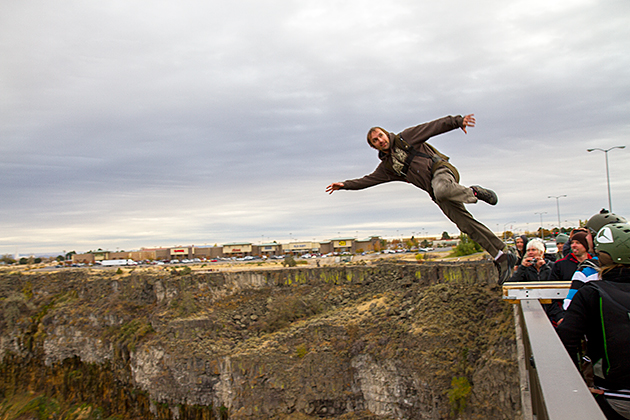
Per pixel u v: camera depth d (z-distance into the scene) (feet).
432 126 17.33
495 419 111.45
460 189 16.08
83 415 212.23
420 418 132.05
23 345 258.57
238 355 169.99
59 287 281.54
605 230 13.07
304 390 155.22
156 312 210.79
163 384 182.70
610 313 11.73
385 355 144.05
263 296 214.90
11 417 225.97
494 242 17.34
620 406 11.60
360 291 196.65
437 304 151.33
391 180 20.25
